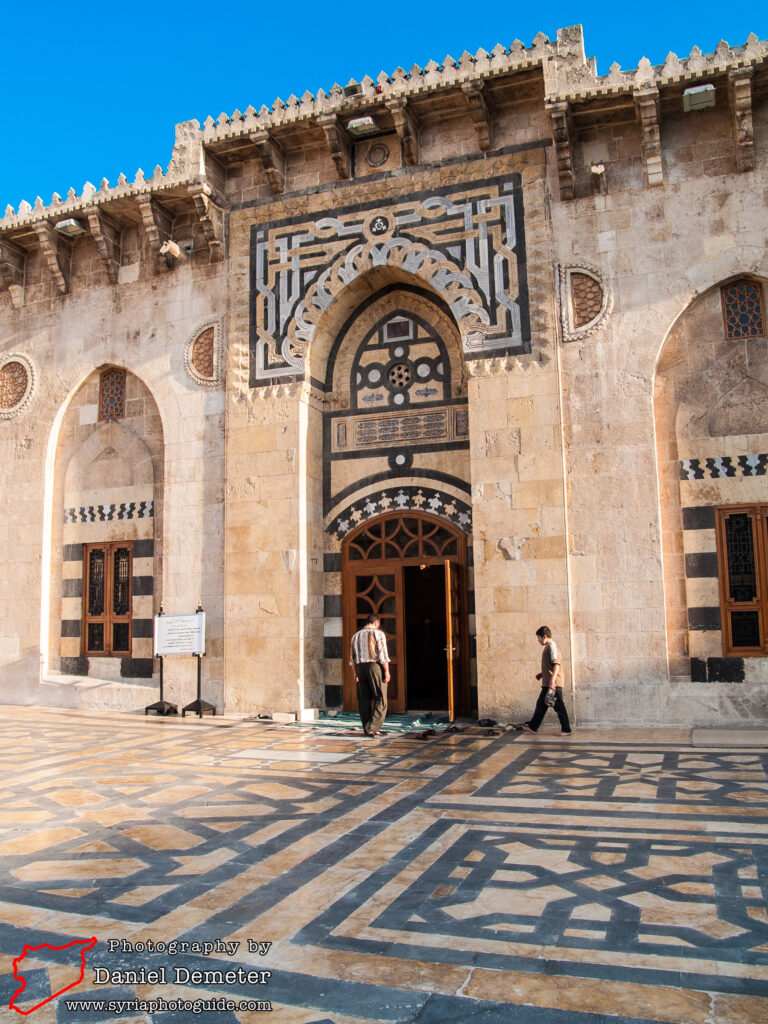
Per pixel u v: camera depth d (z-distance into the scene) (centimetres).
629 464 1173
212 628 1387
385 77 1309
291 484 1353
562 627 1167
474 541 1223
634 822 652
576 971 398
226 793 789
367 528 1392
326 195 1391
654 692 1128
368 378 1421
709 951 415
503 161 1288
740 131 1143
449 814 694
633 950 419
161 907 493
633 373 1189
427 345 1389
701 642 1138
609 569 1164
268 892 515
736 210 1172
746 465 1152
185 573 1416
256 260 1431
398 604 1357
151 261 1533
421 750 1011
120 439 1548
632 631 1145
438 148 1347
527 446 1215
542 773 851
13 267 1633
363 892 512
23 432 1616
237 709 1334
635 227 1212
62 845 623
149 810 726
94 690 1465
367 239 1356
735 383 1166
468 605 1311
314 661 1357
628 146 1235
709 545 1153
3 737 1148
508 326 1251
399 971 404
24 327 1641
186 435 1451
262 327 1411
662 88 1159
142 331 1519
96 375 1584
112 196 1478
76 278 1602
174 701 1396
